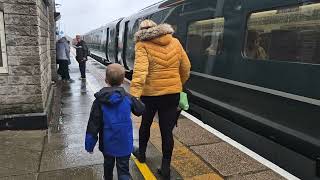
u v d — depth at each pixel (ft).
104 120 10.57
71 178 12.66
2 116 17.99
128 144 10.89
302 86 14.67
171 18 30.22
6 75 17.93
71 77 43.75
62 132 18.22
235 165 13.73
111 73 10.67
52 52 37.24
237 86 19.69
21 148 15.58
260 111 17.67
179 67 12.73
